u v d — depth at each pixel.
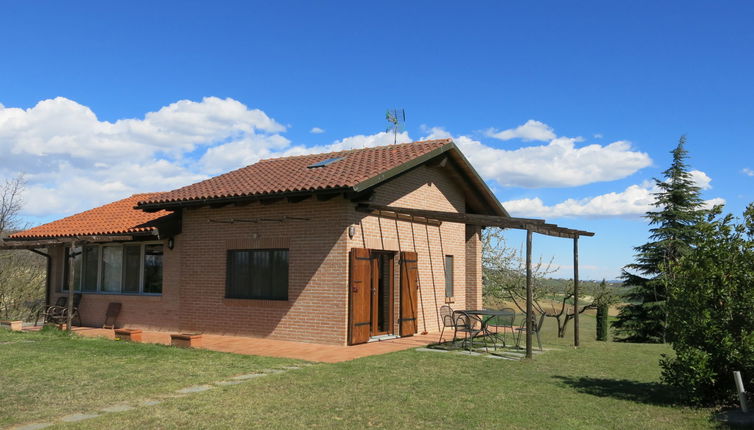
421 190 16.20
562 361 11.41
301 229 13.54
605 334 17.56
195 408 6.86
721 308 7.57
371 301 14.02
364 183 12.30
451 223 17.73
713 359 7.47
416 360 10.87
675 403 7.75
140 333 13.48
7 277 22.09
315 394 7.74
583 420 6.78
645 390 8.62
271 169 16.78
